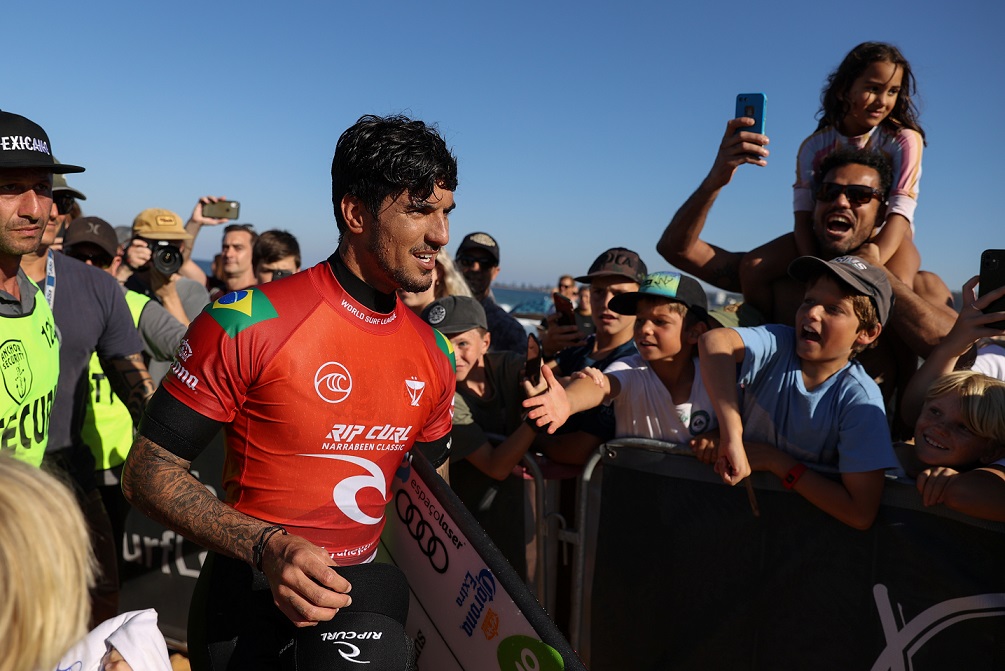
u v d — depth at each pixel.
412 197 1.60
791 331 2.50
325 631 1.62
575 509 2.88
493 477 2.88
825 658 2.30
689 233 3.33
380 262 1.64
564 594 2.92
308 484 1.67
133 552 3.45
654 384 2.69
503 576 1.83
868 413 2.24
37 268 2.58
